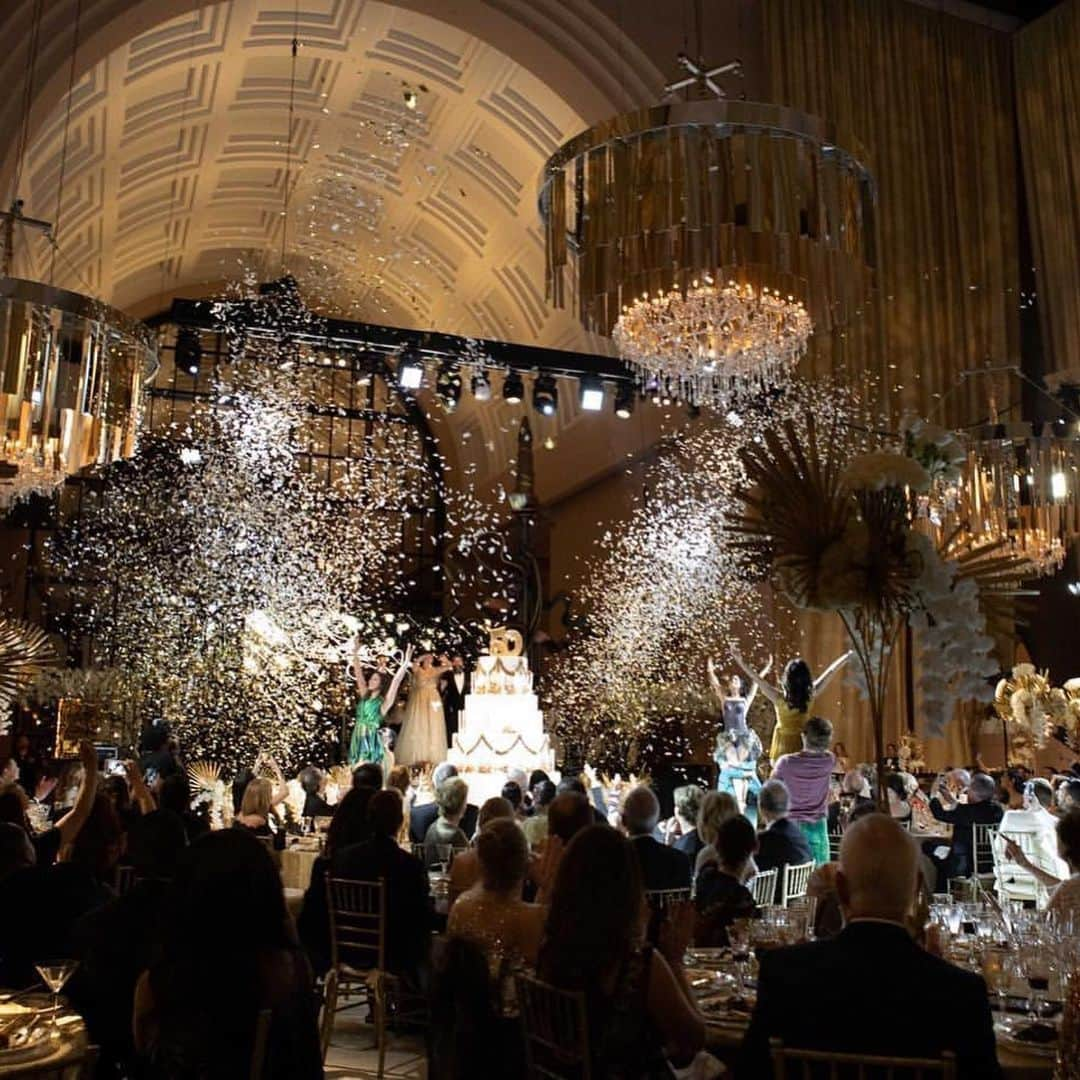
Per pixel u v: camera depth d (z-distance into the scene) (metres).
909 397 15.48
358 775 7.62
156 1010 2.85
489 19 14.63
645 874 5.56
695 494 16.83
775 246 9.17
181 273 22.14
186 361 12.73
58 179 15.67
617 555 19.44
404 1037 6.93
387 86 17.00
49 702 16.33
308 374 22.67
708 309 9.88
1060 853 4.36
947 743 14.24
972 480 12.64
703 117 8.48
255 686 17.42
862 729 14.23
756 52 15.80
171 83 15.81
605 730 17.72
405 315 23.34
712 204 8.52
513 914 3.93
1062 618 16.02
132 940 3.51
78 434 7.93
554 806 4.96
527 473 20.33
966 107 16.81
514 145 17.42
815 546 4.25
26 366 7.12
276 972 2.84
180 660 17.66
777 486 4.33
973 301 16.17
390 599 24.27
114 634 19.30
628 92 14.97
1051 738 13.23
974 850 8.57
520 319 20.42
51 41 12.19
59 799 9.65
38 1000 3.69
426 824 8.86
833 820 10.03
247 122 17.67
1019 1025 3.63
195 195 19.22
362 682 13.45
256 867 2.88
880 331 15.52
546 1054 3.18
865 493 4.27
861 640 4.37
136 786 7.21
